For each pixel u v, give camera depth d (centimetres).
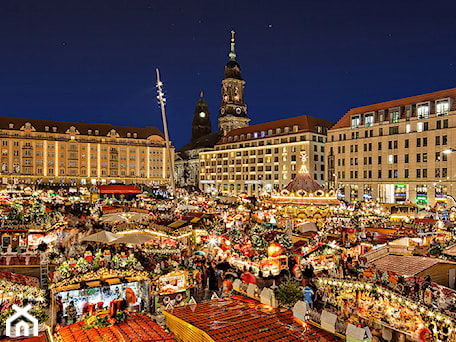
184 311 1312
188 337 1147
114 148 12406
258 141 11338
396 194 7756
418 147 7419
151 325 1229
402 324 1298
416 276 1714
